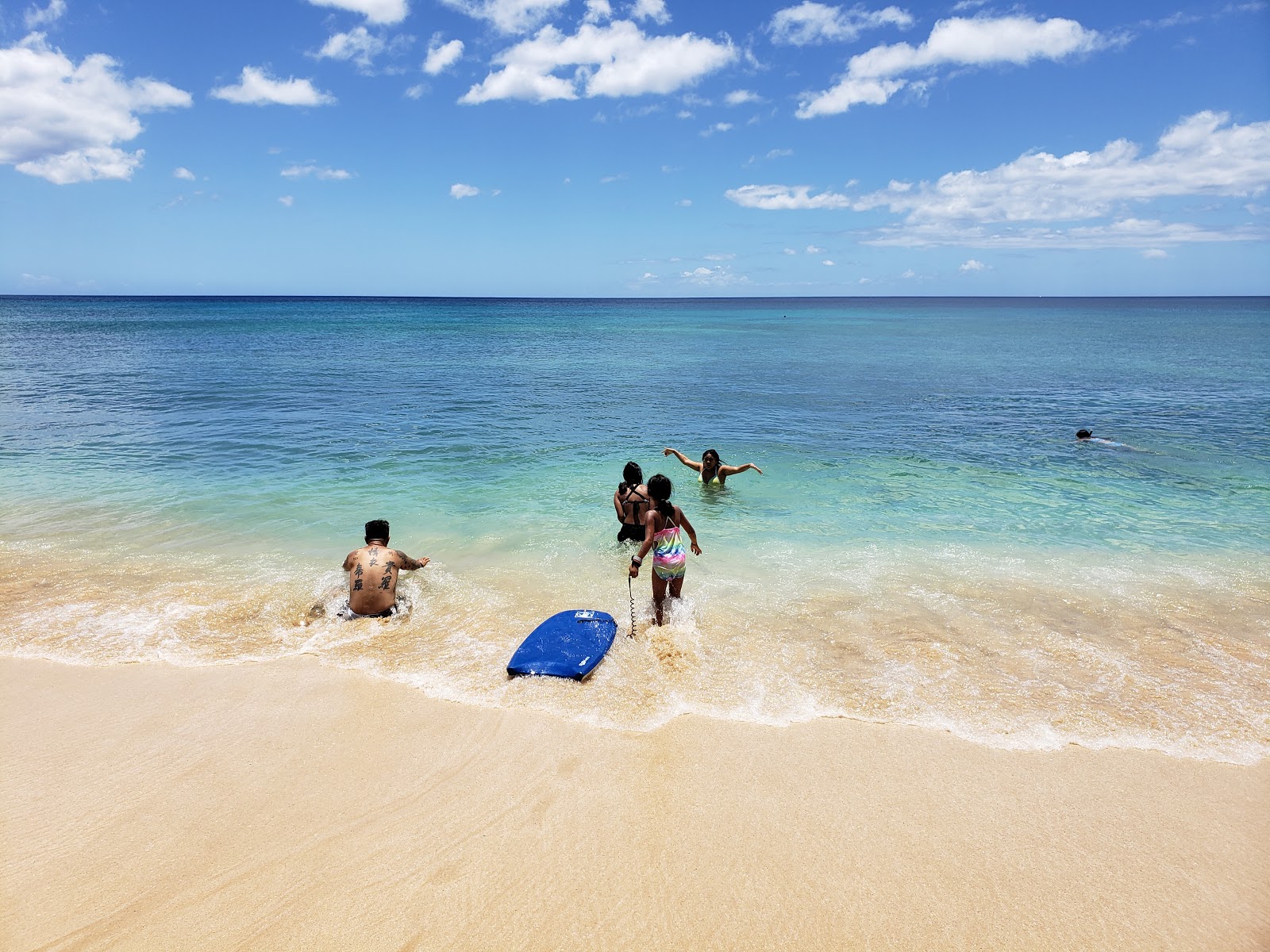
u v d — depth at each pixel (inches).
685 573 309.6
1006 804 162.7
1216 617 265.1
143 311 4771.2
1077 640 245.8
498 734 189.3
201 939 125.2
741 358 1563.7
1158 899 136.3
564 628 245.1
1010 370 1282.0
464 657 233.8
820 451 586.2
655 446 597.6
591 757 179.3
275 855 145.5
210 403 799.7
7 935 125.2
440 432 647.1
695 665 227.8
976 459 552.4
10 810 158.2
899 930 128.6
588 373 1220.5
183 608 270.2
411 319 3868.1
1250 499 435.5
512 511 403.9
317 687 213.6
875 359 1552.7
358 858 145.0
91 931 126.5
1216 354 1654.8
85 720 194.7
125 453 536.7
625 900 134.6
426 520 384.5
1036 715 199.2
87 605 271.1
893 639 246.4
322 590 288.5
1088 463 538.3
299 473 485.7
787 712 200.7
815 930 128.3
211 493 431.8
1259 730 192.4
